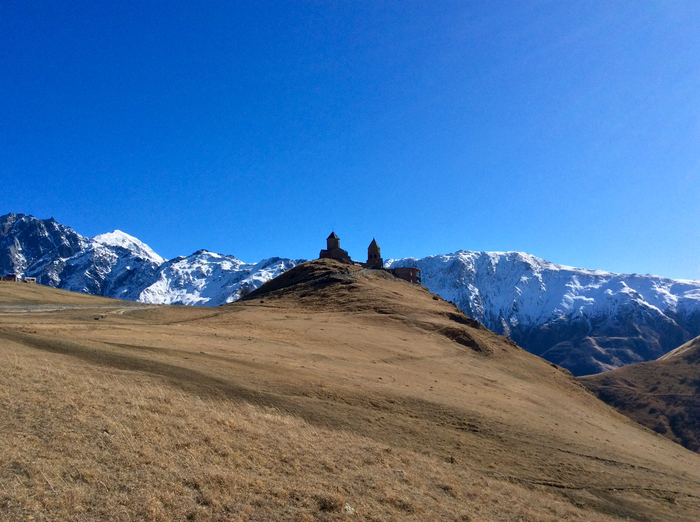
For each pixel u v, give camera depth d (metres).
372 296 104.38
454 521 19.11
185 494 16.27
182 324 67.31
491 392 51.81
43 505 13.82
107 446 18.53
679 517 26.69
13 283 109.12
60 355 33.78
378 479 21.42
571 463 31.67
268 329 67.50
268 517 15.93
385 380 44.22
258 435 23.92
